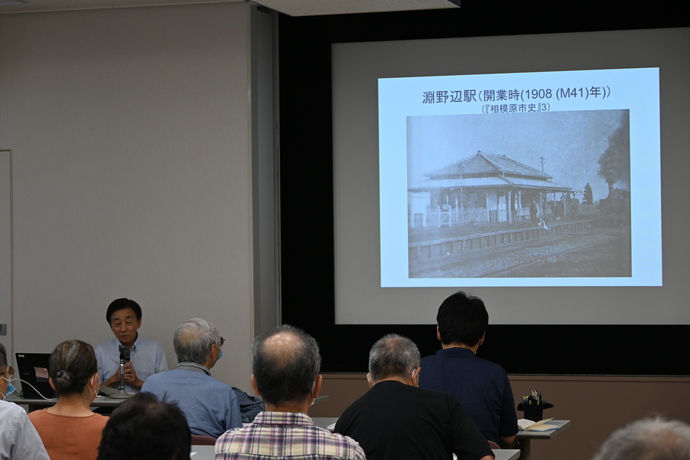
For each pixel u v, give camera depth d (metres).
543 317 5.93
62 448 2.64
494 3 5.93
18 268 5.88
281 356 2.00
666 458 0.95
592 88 5.89
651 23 5.78
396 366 2.67
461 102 6.01
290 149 6.12
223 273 5.62
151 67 5.71
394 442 2.47
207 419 3.27
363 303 6.10
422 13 6.00
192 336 3.42
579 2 5.85
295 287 6.12
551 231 5.93
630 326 5.84
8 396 4.74
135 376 4.93
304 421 1.99
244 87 5.61
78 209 5.80
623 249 5.86
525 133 5.96
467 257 6.01
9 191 5.89
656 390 5.72
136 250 5.73
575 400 5.81
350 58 6.10
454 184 6.02
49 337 5.83
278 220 6.15
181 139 5.68
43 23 5.83
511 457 2.90
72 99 5.80
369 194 6.09
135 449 1.46
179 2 5.65
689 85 5.77
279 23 6.13
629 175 5.85
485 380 3.23
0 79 5.88
